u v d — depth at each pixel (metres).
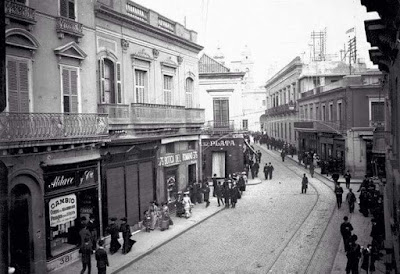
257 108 92.88
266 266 14.27
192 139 27.72
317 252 15.71
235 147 34.28
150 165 21.59
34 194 13.72
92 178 16.64
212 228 19.92
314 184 32.25
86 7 16.77
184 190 26.39
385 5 8.55
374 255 13.15
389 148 14.85
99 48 18.09
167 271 14.11
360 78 33.59
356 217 21.45
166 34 23.64
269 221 20.88
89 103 17.00
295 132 55.47
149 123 20.75
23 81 13.53
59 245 15.19
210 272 13.86
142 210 20.59
